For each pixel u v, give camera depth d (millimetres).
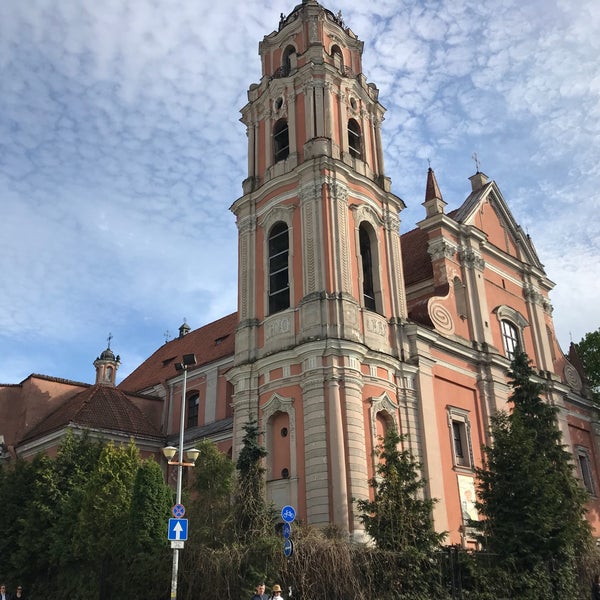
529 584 22484
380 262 30781
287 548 18250
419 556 20125
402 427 28047
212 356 44562
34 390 41281
